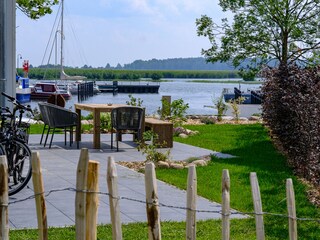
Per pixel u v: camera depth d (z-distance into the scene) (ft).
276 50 72.79
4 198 12.23
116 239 13.14
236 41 72.54
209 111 127.03
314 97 35.88
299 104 36.78
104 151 42.50
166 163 36.17
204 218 23.88
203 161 37.81
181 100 60.49
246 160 39.75
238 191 29.48
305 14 71.05
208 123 68.85
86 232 13.35
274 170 36.06
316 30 71.05
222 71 615.98
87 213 13.30
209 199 27.48
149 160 37.11
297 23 70.54
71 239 19.86
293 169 36.55
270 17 70.69
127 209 24.85
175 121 59.16
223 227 13.82
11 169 26.48
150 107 145.69
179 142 49.37
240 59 73.72
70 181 30.42
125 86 275.80
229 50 73.26
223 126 63.46
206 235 21.20
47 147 43.65
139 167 35.91
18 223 21.72
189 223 13.47
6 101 42.60
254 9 71.26
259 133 55.72
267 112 45.42
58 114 42.98
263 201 27.63
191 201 13.43
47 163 36.11
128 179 31.65
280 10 69.05
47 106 42.60
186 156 41.14
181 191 29.07
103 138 50.16
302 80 39.88
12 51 42.86
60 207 24.66
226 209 13.79
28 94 162.81
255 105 79.00
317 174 31.71
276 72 44.91
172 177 32.45
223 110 75.97
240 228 22.56
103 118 55.06
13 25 42.86
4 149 25.71
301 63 72.18
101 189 28.55
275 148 45.62
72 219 22.68
